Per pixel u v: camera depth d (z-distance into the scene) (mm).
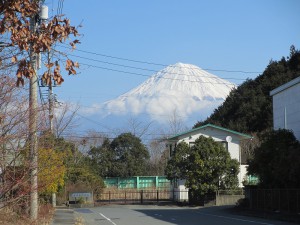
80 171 48000
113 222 24984
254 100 62688
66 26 7012
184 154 43844
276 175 27891
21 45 6926
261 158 30203
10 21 6926
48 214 24953
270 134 30969
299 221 23562
